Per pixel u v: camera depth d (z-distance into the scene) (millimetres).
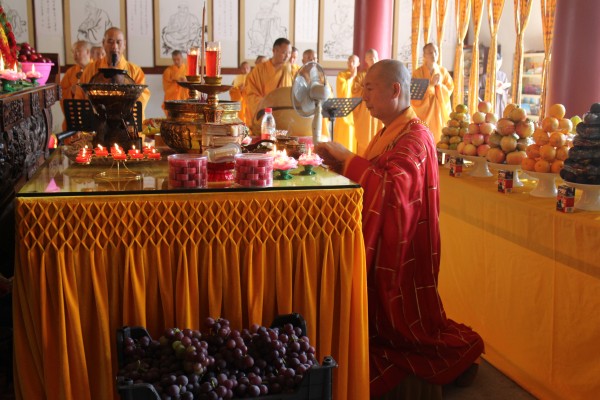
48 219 1857
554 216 2523
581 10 4699
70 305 1877
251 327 1936
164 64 10984
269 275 2047
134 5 10742
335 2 11492
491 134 3006
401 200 2330
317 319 2133
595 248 2328
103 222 1897
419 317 2523
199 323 2029
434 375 2473
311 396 1697
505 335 2873
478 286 3086
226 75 11320
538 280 2635
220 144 2273
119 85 2477
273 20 11344
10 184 2709
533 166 2789
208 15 11062
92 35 10680
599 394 2338
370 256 2340
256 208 1999
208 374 1717
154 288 1960
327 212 2055
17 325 1913
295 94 3289
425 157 2445
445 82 7703
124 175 2166
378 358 2436
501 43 11195
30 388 1929
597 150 2447
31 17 10453
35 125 3389
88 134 3043
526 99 10266
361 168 2410
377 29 8492
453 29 11828
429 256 2508
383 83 2572
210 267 1983
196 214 1955
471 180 3223
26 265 1867
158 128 3625
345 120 8180
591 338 2363
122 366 1796
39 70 3799
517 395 2670
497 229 2908
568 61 4809
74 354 1893
